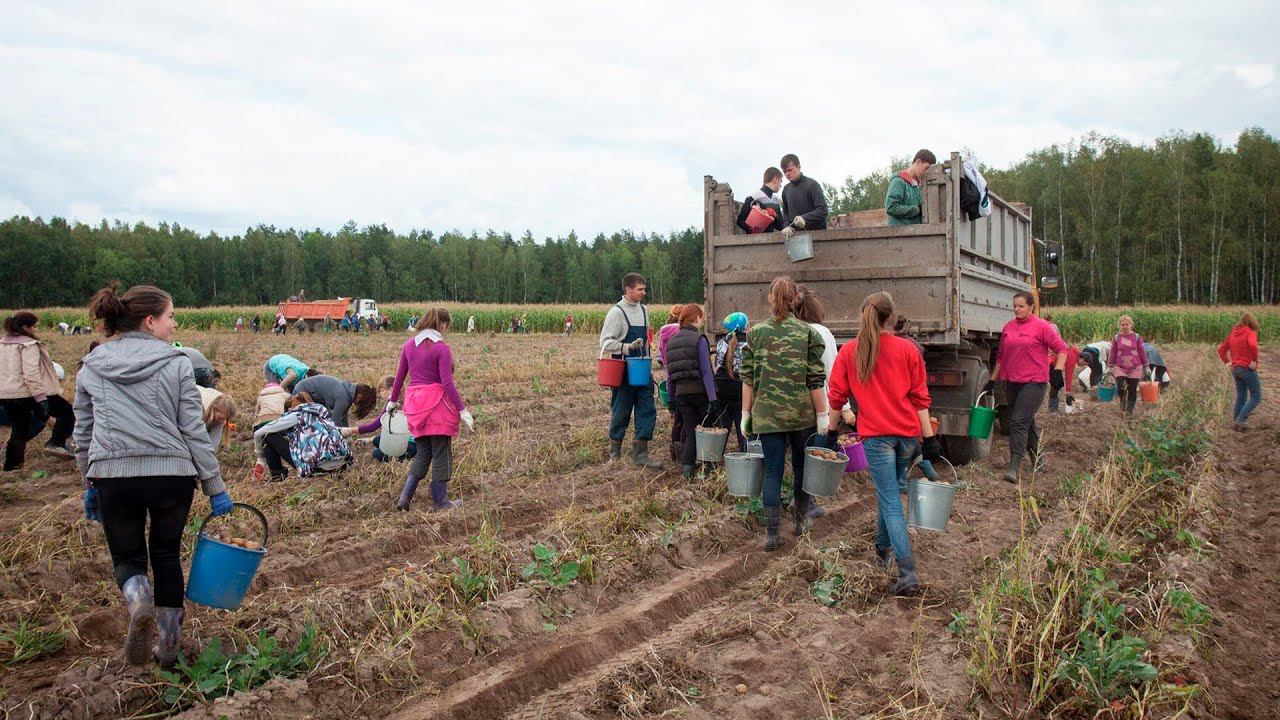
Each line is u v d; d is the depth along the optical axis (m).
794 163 8.61
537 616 4.59
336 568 5.55
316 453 7.82
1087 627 4.21
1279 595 5.08
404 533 6.09
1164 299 62.50
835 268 7.86
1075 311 40.28
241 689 3.65
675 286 122.44
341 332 45.06
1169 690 3.50
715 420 8.23
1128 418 11.98
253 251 124.00
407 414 6.62
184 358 3.82
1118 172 65.38
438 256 130.25
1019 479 8.06
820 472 5.58
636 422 8.48
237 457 9.05
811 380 5.70
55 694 3.51
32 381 8.38
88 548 5.65
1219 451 9.40
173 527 3.77
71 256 107.69
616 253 130.38
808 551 5.60
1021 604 4.51
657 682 3.88
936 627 4.51
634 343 8.31
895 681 3.89
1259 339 34.44
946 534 6.18
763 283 8.23
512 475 8.16
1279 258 64.56
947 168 7.44
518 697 3.86
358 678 3.82
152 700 3.58
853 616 4.65
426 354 6.64
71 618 4.41
